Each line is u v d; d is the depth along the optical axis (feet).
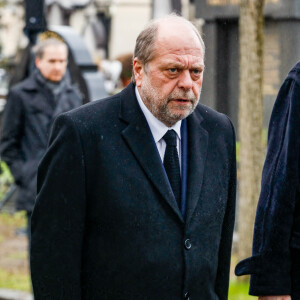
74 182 15.51
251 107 34.81
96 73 39.40
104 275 15.46
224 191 16.46
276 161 17.69
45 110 30.60
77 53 39.14
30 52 39.09
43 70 30.73
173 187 15.88
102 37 106.42
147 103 15.74
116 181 15.46
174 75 15.14
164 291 15.37
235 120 49.75
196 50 15.24
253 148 35.06
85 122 15.71
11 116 30.66
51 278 15.51
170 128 15.99
